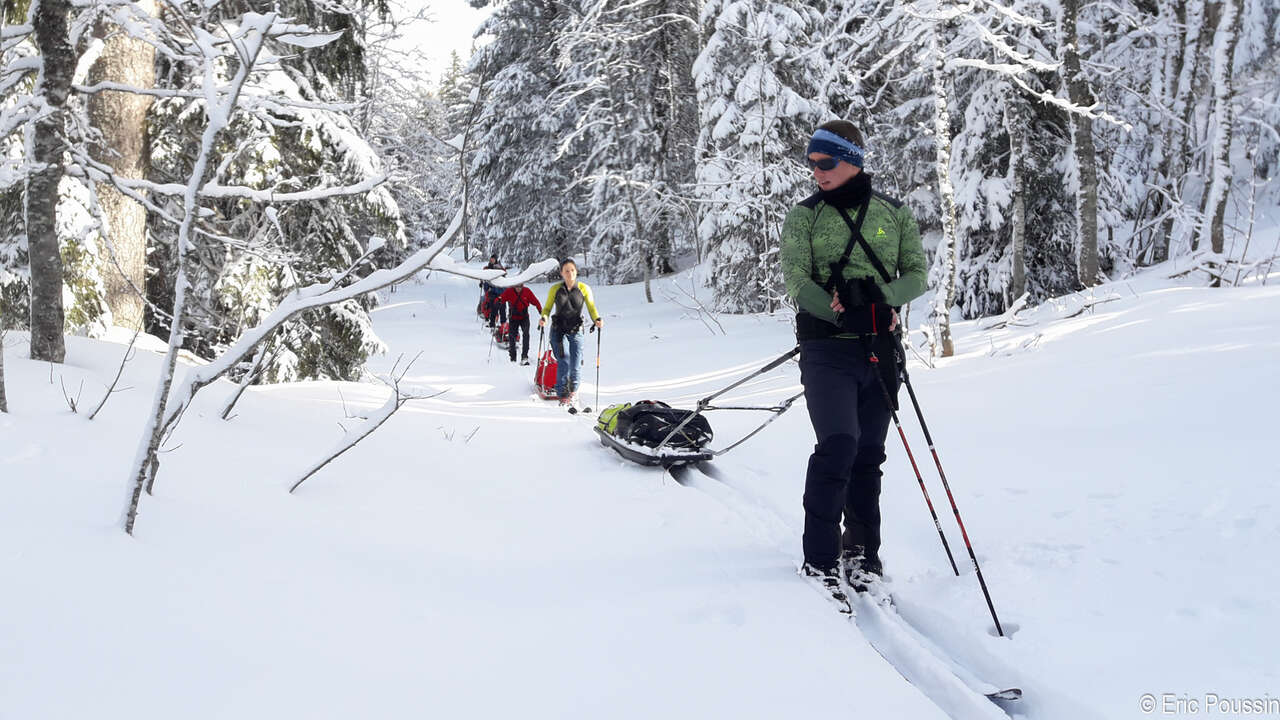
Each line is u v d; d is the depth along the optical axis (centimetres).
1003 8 983
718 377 1150
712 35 2038
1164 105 1562
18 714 167
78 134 615
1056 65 1075
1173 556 299
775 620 286
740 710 222
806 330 332
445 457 536
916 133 1639
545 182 3184
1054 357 790
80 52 685
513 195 3231
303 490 381
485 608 284
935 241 1684
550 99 3020
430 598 283
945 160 964
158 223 940
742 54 1880
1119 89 1673
